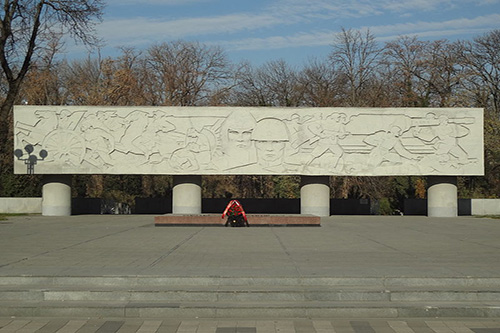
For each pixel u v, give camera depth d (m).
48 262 13.39
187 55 56.03
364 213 44.53
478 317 9.96
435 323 9.56
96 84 54.19
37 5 36.03
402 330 9.15
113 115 32.62
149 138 32.69
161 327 9.32
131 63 54.03
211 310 10.01
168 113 32.69
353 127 32.81
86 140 32.59
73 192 45.06
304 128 32.75
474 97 48.72
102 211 42.31
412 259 14.12
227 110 32.72
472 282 11.34
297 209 43.22
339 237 20.52
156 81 54.88
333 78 58.22
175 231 23.09
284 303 10.43
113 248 16.45
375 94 52.66
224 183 53.28
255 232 22.75
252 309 10.02
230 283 11.34
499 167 46.41
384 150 32.84
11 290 10.70
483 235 21.61
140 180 51.66
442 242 18.72
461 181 48.81
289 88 60.12
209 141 32.72
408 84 52.41
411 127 32.94
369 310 10.02
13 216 33.03
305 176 33.62
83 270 12.09
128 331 9.11
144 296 10.63
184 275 11.45
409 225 27.47
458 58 51.19
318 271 12.04
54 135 32.59
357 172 32.78
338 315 10.02
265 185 54.81
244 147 32.69
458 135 32.97
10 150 41.84
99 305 10.21
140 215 36.16
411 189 49.50
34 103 48.84
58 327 9.31
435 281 11.34
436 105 52.41
